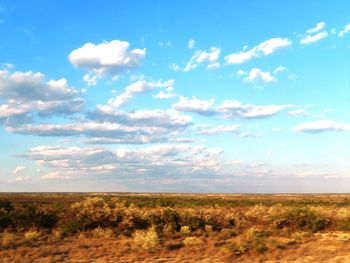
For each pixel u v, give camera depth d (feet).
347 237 90.58
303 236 97.45
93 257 71.92
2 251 76.69
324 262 64.64
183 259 70.03
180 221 113.29
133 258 71.05
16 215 115.24
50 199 293.43
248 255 71.46
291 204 200.95
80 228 106.11
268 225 116.06
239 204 199.93
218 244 83.97
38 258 70.69
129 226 108.99
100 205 121.90
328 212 116.47
